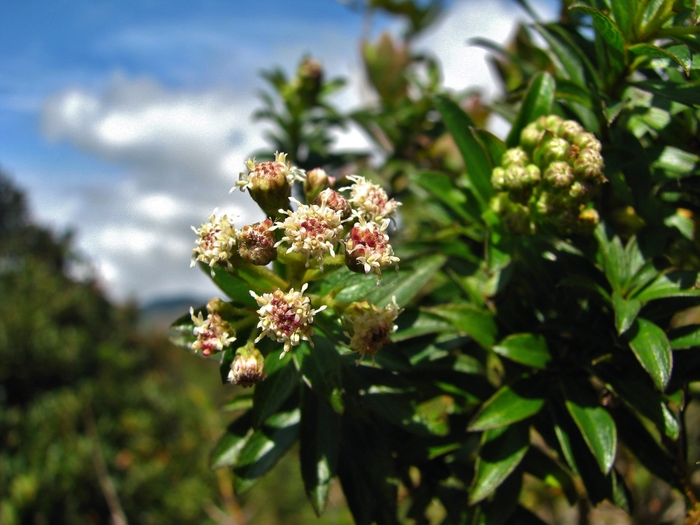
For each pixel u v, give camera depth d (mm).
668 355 105
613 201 140
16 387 633
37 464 522
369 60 257
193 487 570
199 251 108
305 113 238
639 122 131
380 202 113
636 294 116
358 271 106
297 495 619
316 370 109
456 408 136
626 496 115
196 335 112
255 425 109
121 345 803
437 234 153
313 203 111
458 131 132
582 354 123
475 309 127
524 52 201
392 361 114
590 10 111
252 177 110
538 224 124
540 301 134
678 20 119
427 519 140
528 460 130
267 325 103
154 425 639
